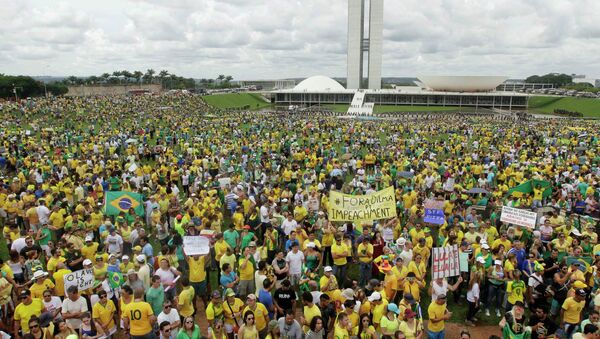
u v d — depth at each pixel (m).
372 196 16.11
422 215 17.73
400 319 9.91
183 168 26.97
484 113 116.56
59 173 26.92
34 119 65.56
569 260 12.88
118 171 25.95
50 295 10.30
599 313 9.70
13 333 10.48
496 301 13.09
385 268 12.22
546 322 10.98
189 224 14.15
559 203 19.94
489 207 19.48
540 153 36.91
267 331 10.02
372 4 168.62
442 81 146.25
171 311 9.57
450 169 26.83
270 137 51.38
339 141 49.34
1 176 26.47
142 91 163.62
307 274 12.05
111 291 11.49
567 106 128.00
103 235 14.76
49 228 16.58
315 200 18.83
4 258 16.83
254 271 12.78
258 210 17.66
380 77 172.62
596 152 37.88
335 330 9.43
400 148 40.25
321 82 173.50
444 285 11.26
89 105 83.56
